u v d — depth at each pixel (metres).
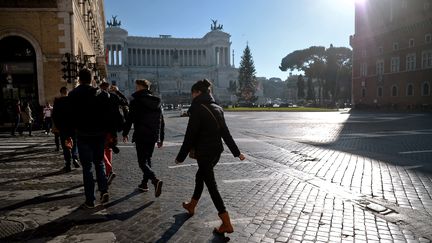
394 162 9.75
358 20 70.69
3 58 20.61
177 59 122.50
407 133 17.86
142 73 118.69
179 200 6.20
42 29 20.61
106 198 5.96
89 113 5.62
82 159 5.72
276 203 5.95
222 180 7.63
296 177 7.91
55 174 8.38
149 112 6.50
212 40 126.94
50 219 5.26
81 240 4.47
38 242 4.42
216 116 4.76
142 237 4.57
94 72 31.75
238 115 42.12
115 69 114.44
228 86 121.06
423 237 4.52
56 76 20.84
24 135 17.95
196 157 4.80
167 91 115.06
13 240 4.49
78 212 5.57
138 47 125.88
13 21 20.31
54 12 20.66
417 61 55.78
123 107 8.71
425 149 12.22
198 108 4.73
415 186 7.11
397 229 4.79
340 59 93.19
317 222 5.05
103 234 4.66
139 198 6.35
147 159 6.75
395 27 59.81
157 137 6.57
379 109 59.88
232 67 121.75
